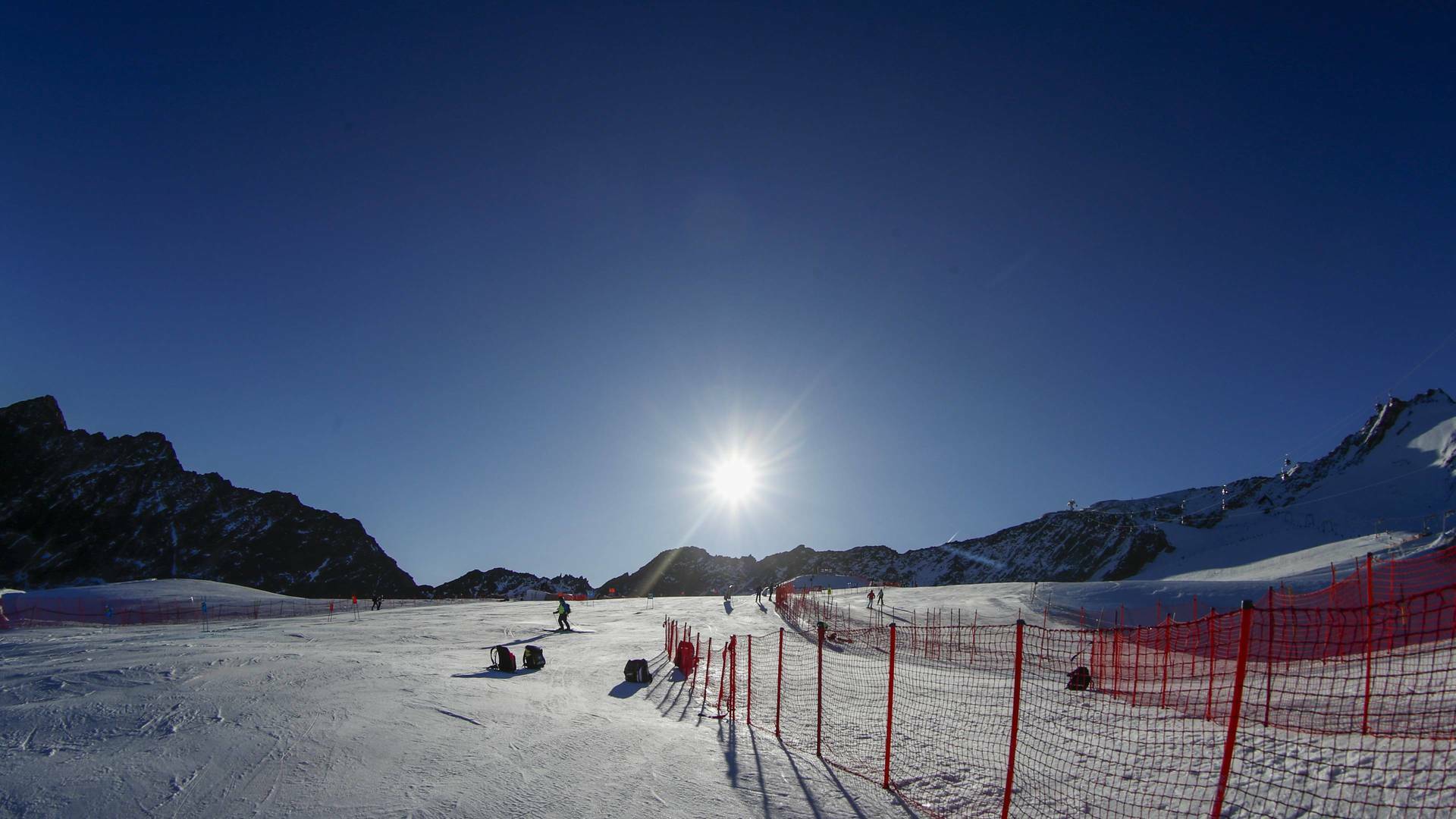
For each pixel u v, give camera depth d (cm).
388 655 1725
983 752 1034
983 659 2414
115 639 2361
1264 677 1319
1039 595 5253
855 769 935
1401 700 887
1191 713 1189
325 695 1024
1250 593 4556
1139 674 1798
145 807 584
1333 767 741
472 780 702
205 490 14512
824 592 7956
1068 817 748
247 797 617
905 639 3341
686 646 1948
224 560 13375
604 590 16362
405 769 717
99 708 872
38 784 610
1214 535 14588
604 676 1744
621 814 646
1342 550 6231
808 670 2102
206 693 971
